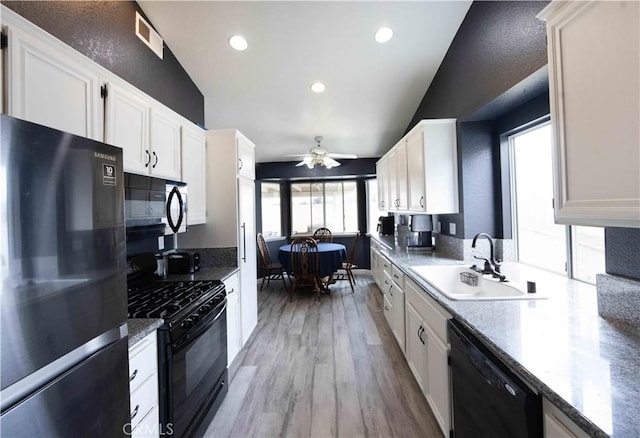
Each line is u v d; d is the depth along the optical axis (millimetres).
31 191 667
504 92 1779
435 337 1645
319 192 6305
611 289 1173
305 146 4938
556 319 1197
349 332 3109
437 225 3213
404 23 2318
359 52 2635
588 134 858
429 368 1757
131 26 2021
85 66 1269
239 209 2670
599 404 679
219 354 1931
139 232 1600
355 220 6273
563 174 954
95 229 854
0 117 608
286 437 1671
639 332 1058
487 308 1344
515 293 1604
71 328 764
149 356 1273
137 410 1181
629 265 1120
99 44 1714
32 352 661
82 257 804
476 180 2436
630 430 602
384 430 1705
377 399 1986
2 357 603
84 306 808
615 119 775
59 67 1138
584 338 1016
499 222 2414
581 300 1425
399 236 4719
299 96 3320
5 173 615
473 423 1163
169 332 1352
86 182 825
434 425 1737
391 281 2873
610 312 1180
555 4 943
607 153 800
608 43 787
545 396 766
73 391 764
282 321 3443
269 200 6105
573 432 717
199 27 2312
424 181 2525
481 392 1090
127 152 1544
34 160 674
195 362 1582
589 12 842
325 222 6328
